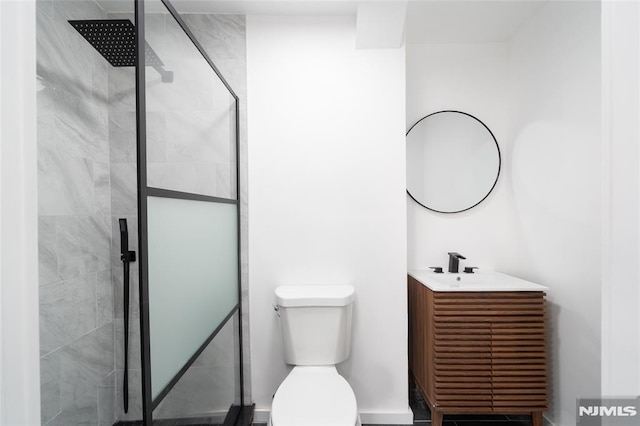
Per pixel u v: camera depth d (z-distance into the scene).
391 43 1.79
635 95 0.37
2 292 0.38
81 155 1.57
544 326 1.60
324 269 1.85
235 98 1.78
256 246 1.85
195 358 1.22
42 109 1.35
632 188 0.38
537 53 1.82
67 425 1.47
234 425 1.68
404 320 1.83
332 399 1.28
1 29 0.38
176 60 1.14
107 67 1.75
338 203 1.84
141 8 0.85
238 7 1.76
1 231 0.38
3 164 0.38
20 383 0.39
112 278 1.77
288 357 1.65
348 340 1.71
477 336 1.62
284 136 1.84
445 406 1.61
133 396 1.77
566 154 1.61
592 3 1.44
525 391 1.59
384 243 1.84
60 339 1.44
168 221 1.02
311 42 1.83
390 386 1.83
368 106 1.83
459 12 1.84
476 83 2.13
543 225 1.78
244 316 1.85
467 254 2.13
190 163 1.25
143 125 0.86
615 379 0.39
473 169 2.12
